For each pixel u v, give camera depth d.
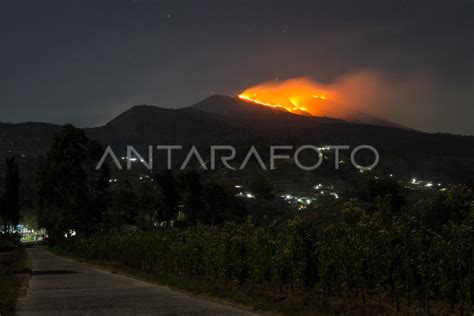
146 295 16.23
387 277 11.57
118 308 13.41
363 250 11.95
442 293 10.66
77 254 51.00
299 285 15.02
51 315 12.54
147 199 74.06
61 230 67.19
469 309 10.15
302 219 14.55
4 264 33.31
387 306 11.66
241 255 17.33
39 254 62.59
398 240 11.62
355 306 11.84
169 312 12.49
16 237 96.12
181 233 23.86
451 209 11.20
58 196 64.75
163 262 25.19
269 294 14.62
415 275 11.33
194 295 15.93
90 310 13.23
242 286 16.66
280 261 14.72
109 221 67.62
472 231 10.16
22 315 12.67
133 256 29.59
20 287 19.73
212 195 64.69
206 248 19.56
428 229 11.34
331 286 13.23
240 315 11.91
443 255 10.48
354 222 13.13
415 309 11.04
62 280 22.97
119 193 75.25
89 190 64.19
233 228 18.98
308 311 11.86
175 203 71.38
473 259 10.20
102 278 23.80
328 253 13.13
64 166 61.34
